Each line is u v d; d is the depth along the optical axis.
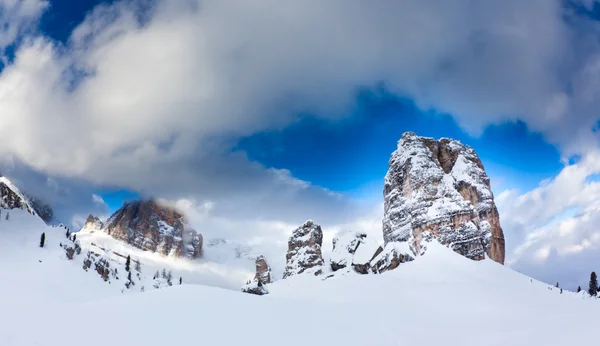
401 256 158.50
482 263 138.00
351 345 60.66
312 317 71.38
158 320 65.44
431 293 104.62
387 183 192.00
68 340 57.56
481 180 175.38
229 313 69.81
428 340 65.81
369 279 132.25
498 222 166.12
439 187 170.25
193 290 82.94
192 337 59.44
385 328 69.88
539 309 89.44
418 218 163.62
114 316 67.38
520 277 130.38
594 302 93.44
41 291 158.12
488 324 76.19
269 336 61.41
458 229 156.88
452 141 193.62
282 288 156.25
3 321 64.69
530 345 59.84
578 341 57.66
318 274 191.25
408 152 186.00
